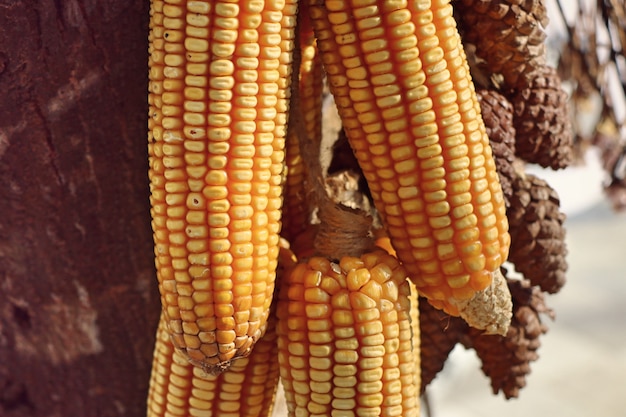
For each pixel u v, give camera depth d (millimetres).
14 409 662
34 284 602
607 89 712
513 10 510
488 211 479
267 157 465
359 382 490
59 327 617
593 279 1873
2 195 565
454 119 471
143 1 516
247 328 471
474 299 484
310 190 521
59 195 565
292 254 517
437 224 476
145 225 578
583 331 1676
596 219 2199
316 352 487
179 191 460
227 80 453
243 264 464
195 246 460
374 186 483
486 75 537
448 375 1504
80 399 646
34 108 536
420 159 471
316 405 493
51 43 520
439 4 466
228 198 460
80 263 588
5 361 650
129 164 558
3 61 522
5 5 509
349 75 469
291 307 491
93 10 515
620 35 680
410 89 466
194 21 450
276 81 462
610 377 1527
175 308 469
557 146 550
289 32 463
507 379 573
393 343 492
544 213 547
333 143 552
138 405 643
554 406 1447
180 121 457
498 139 526
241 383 513
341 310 486
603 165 782
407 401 503
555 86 545
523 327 566
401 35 461
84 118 542
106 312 607
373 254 497
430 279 485
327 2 462
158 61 459
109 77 531
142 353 624
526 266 549
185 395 516
